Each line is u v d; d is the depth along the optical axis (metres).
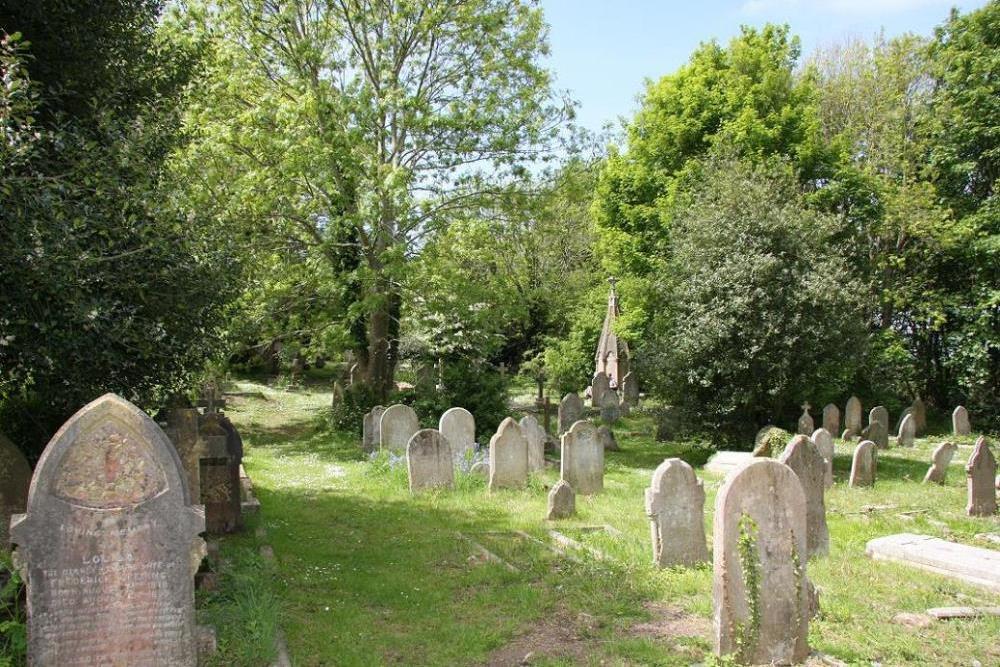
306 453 19.75
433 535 11.21
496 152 21.56
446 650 7.00
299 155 19.05
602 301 35.00
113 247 8.32
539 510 12.88
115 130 8.81
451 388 21.97
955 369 30.05
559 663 6.61
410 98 20.47
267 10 21.34
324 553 10.19
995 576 8.77
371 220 20.08
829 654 6.76
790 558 6.62
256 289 19.64
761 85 26.19
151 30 12.92
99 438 5.49
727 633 6.41
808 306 18.34
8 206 7.38
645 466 18.78
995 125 27.98
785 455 9.99
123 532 5.50
